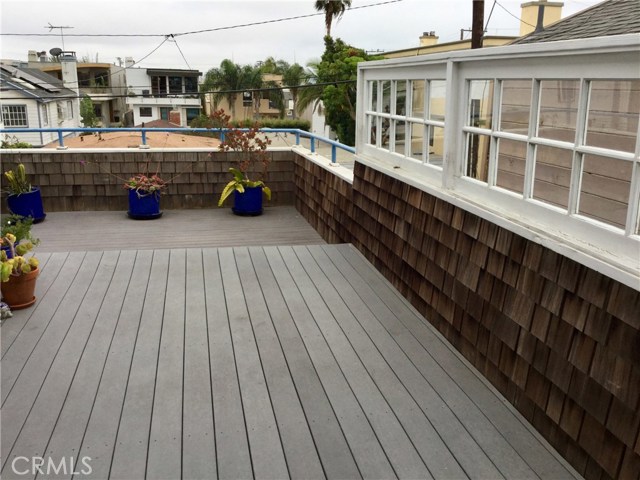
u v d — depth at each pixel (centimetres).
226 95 3562
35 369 276
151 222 673
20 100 2420
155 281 405
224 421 235
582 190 248
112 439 221
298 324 334
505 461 211
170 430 228
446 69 314
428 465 208
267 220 690
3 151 682
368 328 329
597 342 192
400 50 2136
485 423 235
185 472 203
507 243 251
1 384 261
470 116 305
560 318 213
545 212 232
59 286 392
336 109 2181
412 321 340
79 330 321
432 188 326
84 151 701
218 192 746
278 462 210
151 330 323
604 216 240
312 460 211
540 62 228
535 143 236
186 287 394
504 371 254
